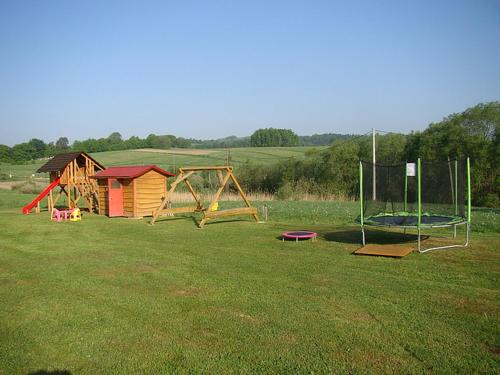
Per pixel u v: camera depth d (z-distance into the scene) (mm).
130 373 4578
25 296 7309
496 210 20469
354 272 8320
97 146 79188
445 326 5520
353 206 21625
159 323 5934
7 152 82375
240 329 5629
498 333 5277
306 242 11758
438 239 11539
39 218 19547
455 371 4383
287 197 28938
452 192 11719
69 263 9820
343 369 4492
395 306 6305
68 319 6180
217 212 15719
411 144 32344
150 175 20078
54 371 4668
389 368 4484
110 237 13703
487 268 8336
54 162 23219
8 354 5090
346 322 5750
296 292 7117
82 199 30375
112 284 7953
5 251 11586
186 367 4656
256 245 11578
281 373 4453
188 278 8211
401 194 16219
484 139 28094
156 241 12688
